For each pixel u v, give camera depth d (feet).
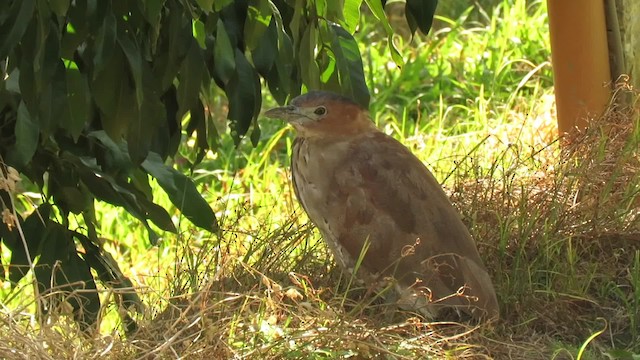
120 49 26.96
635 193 33.01
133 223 46.16
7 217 26.22
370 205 29.04
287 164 49.93
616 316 30.30
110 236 45.91
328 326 25.62
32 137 27.55
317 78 29.40
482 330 27.48
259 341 25.22
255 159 52.39
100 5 26.37
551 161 36.81
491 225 32.07
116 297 28.89
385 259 28.84
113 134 27.58
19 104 28.37
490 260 31.48
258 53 29.68
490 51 58.08
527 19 59.72
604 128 34.63
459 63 57.82
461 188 33.27
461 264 28.66
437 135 47.52
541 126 43.93
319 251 32.40
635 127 34.63
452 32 59.57
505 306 30.07
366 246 28.68
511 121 49.49
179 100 28.60
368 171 29.32
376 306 28.19
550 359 28.14
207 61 30.53
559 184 32.78
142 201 31.07
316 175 29.68
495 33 59.88
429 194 29.35
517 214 32.35
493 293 28.86
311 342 25.02
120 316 26.23
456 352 26.73
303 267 31.19
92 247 31.96
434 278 28.48
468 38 61.31
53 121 27.07
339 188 29.32
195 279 30.09
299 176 30.22
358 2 30.04
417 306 28.55
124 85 27.35
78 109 27.61
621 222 32.86
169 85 29.04
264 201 44.21
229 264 29.99
